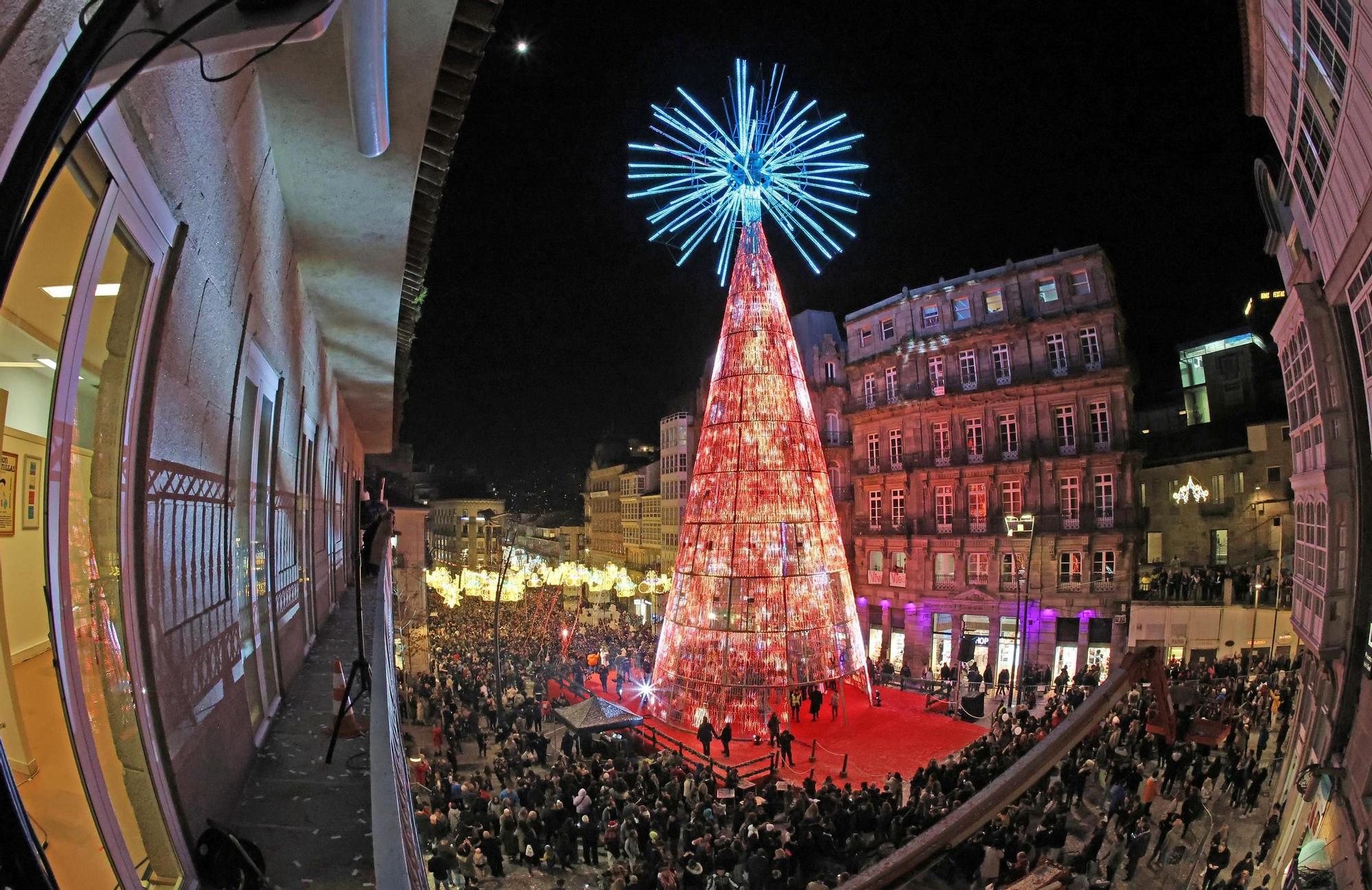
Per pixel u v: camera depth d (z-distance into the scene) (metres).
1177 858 17.20
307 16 2.06
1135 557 37.03
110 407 3.39
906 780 22.38
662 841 15.68
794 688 26.41
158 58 2.05
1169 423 45.59
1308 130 15.55
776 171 27.81
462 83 6.78
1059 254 38.94
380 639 6.59
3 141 1.82
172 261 3.77
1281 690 24.42
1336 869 13.58
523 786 19.12
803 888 14.48
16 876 1.52
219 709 4.67
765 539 27.50
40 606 4.00
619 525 79.12
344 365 16.02
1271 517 36.88
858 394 47.44
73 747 2.79
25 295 3.43
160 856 3.57
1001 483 39.91
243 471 5.95
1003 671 36.59
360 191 7.89
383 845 3.04
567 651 38.00
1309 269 18.42
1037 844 16.66
